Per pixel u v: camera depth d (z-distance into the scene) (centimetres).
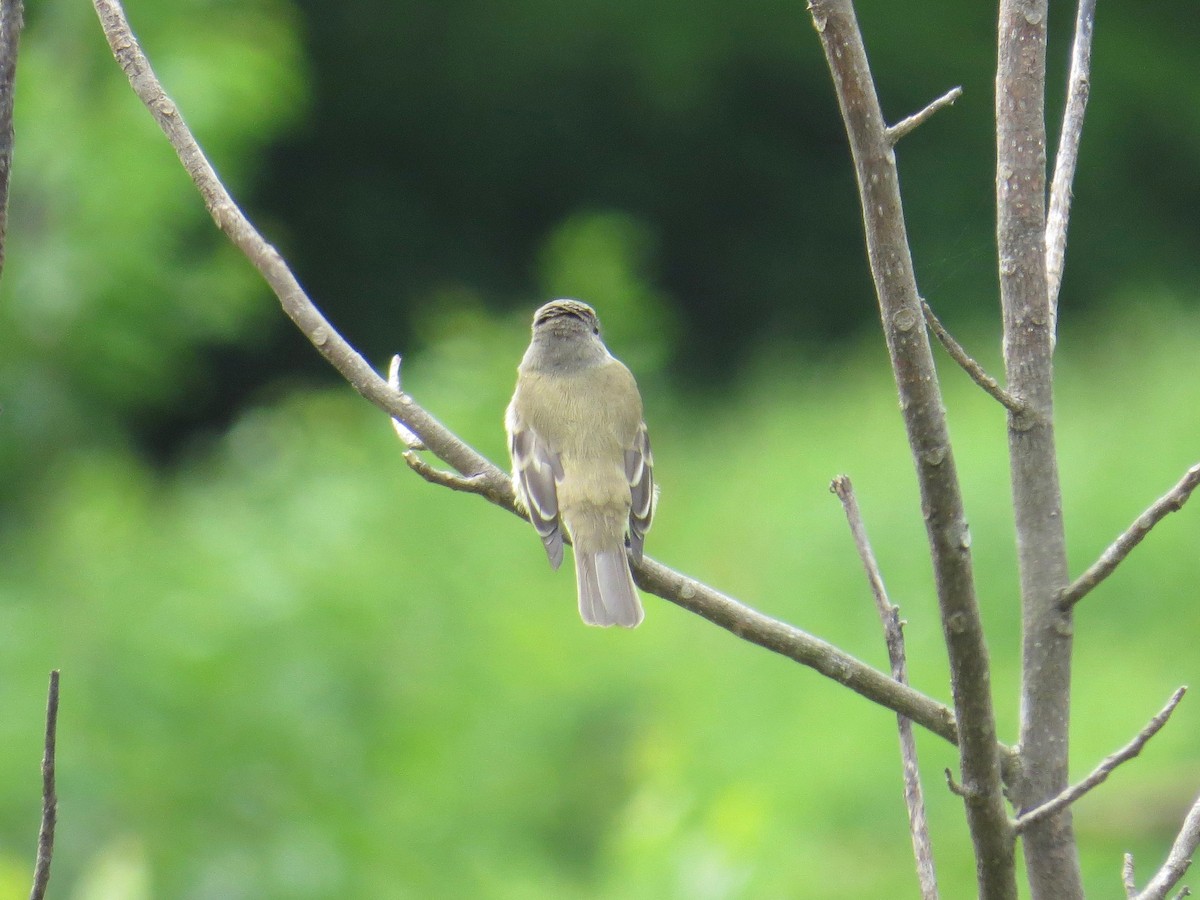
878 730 1280
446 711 1248
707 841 833
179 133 443
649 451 660
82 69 1753
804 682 1390
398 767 1148
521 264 3075
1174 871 377
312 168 2983
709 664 1448
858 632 1489
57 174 1684
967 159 2778
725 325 3025
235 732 1035
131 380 1794
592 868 1229
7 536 1633
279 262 451
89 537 1266
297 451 1517
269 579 1133
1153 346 2059
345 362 460
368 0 2867
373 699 1185
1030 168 419
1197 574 1457
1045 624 404
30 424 1730
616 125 3012
